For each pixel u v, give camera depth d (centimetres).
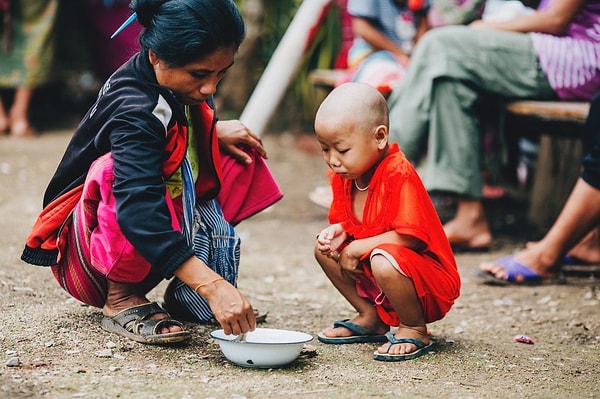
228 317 296
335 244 345
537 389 309
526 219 642
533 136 672
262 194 384
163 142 316
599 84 533
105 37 980
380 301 344
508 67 534
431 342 359
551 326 405
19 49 886
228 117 903
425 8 621
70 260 343
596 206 462
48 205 340
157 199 304
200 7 303
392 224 327
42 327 344
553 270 482
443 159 536
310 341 349
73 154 335
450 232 547
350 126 319
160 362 316
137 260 319
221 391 288
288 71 668
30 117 994
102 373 300
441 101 532
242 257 531
